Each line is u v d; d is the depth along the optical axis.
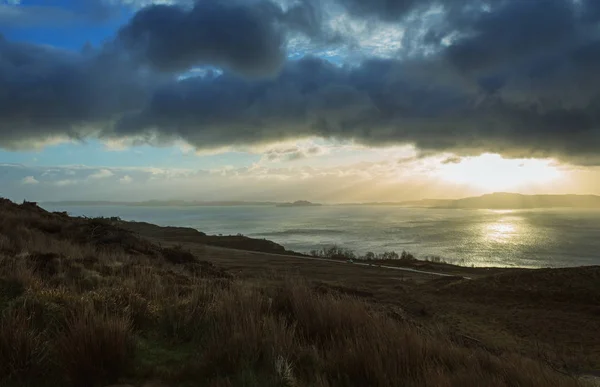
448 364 5.40
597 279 34.25
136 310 6.75
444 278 42.88
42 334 5.31
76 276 9.80
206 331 5.98
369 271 48.84
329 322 6.57
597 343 20.88
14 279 7.57
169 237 96.19
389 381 4.48
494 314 27.98
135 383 4.52
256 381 4.32
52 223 24.39
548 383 5.11
